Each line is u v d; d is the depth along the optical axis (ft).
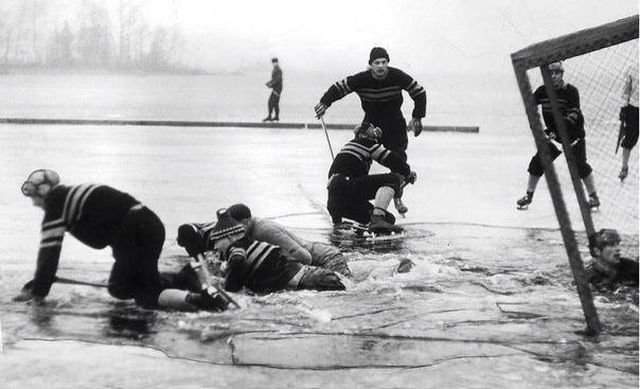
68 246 30.76
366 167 35.55
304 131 89.97
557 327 21.36
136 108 122.52
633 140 45.47
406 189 48.42
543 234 34.60
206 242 25.12
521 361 18.84
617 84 43.93
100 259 28.71
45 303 22.74
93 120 92.48
